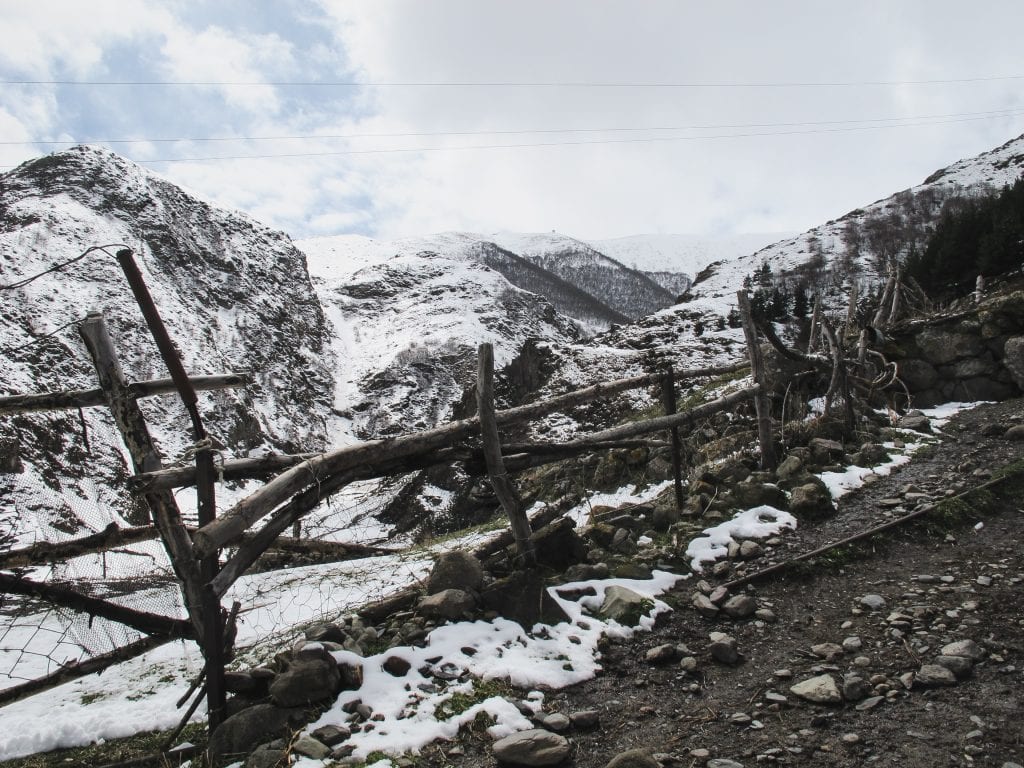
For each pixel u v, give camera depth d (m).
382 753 2.84
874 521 5.36
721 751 2.79
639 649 3.83
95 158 83.44
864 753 2.69
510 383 25.33
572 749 2.88
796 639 3.82
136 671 4.41
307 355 91.56
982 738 2.70
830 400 8.05
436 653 3.61
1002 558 4.53
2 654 5.04
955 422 8.23
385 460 3.95
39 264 58.16
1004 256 26.69
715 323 32.66
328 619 4.47
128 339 57.59
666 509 5.74
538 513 5.11
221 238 92.75
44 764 3.11
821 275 67.00
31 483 4.41
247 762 2.82
